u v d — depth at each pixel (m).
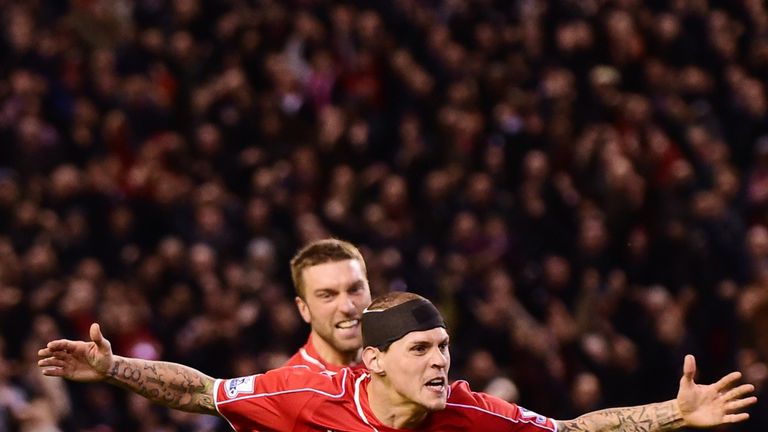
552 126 44.47
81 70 44.56
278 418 16.75
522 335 35.94
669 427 16.66
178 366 16.97
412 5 49.09
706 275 41.09
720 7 51.72
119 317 34.62
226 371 34.38
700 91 48.41
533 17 48.75
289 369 17.12
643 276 40.94
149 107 44.09
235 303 35.44
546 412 35.19
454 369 35.53
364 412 16.55
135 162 42.62
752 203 44.50
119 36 48.16
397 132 44.31
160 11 48.97
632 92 48.16
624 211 41.56
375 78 45.69
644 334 37.75
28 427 29.98
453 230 39.66
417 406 16.20
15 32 44.84
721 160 45.44
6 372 31.67
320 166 42.38
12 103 42.62
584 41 47.47
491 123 45.66
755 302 36.84
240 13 48.19
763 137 48.09
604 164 42.44
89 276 36.66
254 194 41.25
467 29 48.62
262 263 36.97
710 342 39.53
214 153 42.38
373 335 16.17
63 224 38.59
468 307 36.59
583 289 38.69
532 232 41.22
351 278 18.72
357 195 41.03
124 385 16.55
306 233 38.25
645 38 49.25
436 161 43.41
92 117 42.88
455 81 46.31
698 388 16.52
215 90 44.00
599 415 16.95
